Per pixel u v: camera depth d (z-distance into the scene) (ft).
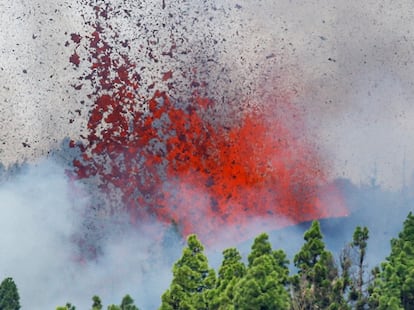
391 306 195.52
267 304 179.11
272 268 188.55
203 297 196.65
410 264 205.05
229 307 183.21
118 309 203.31
